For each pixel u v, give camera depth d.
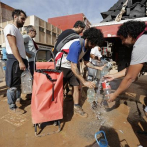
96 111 2.62
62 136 1.84
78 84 2.39
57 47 2.55
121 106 2.88
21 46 2.38
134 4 3.49
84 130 1.99
